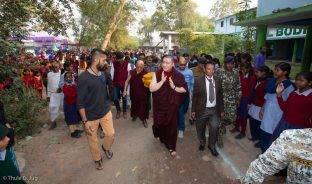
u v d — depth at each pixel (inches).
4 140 79.1
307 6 224.2
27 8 226.4
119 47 1270.9
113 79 249.8
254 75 186.2
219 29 1396.4
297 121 124.0
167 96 163.3
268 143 151.6
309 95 120.0
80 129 221.3
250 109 182.2
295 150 56.6
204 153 173.3
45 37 952.3
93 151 148.7
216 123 162.4
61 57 470.6
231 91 177.0
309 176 56.2
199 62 232.8
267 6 307.4
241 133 196.1
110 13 699.4
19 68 264.8
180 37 940.6
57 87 217.0
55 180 142.1
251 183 64.4
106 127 152.3
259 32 349.7
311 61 385.1
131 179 143.0
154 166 156.9
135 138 201.6
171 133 165.3
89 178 144.2
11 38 233.9
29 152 176.6
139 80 219.6
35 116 235.9
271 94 149.9
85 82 135.0
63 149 181.6
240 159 163.6
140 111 223.8
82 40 762.8
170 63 158.9
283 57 959.0
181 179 142.8
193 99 167.0
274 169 61.0
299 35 750.5
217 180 140.9
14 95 225.5
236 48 730.8
